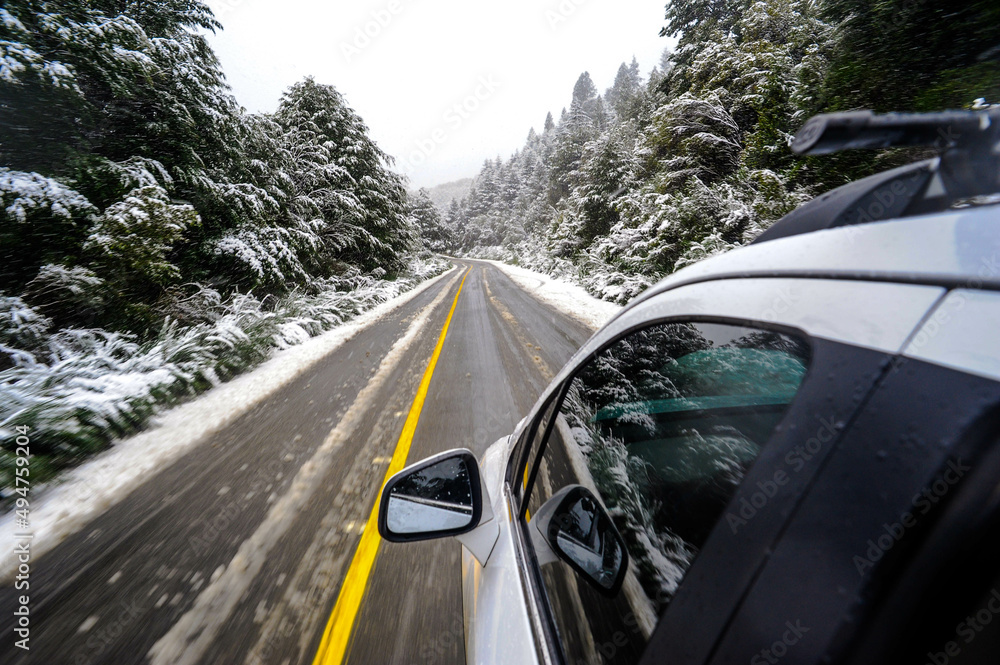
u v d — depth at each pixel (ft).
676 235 38.81
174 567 8.86
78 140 21.88
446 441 14.42
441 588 8.09
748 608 1.45
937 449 1.09
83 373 17.43
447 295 61.00
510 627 3.35
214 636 7.24
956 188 1.72
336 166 55.11
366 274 68.39
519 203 228.84
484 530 4.45
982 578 1.05
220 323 25.21
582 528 3.36
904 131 1.36
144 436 15.26
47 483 12.16
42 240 19.62
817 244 1.97
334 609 7.69
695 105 43.34
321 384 21.07
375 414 16.94
